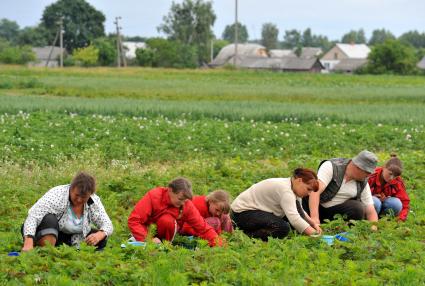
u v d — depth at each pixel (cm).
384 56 16575
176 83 8769
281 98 6944
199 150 3189
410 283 1229
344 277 1222
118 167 2672
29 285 1117
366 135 3741
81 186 1338
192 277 1215
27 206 1970
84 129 3525
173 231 1492
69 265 1198
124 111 4675
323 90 7944
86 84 8031
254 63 19762
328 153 3291
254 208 1644
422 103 6850
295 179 1605
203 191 2148
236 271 1227
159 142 3294
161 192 1505
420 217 1839
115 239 1553
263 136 3625
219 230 1572
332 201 1759
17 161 2680
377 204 1867
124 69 12875
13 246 1409
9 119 3862
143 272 1191
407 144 3634
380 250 1438
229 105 5409
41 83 7900
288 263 1300
